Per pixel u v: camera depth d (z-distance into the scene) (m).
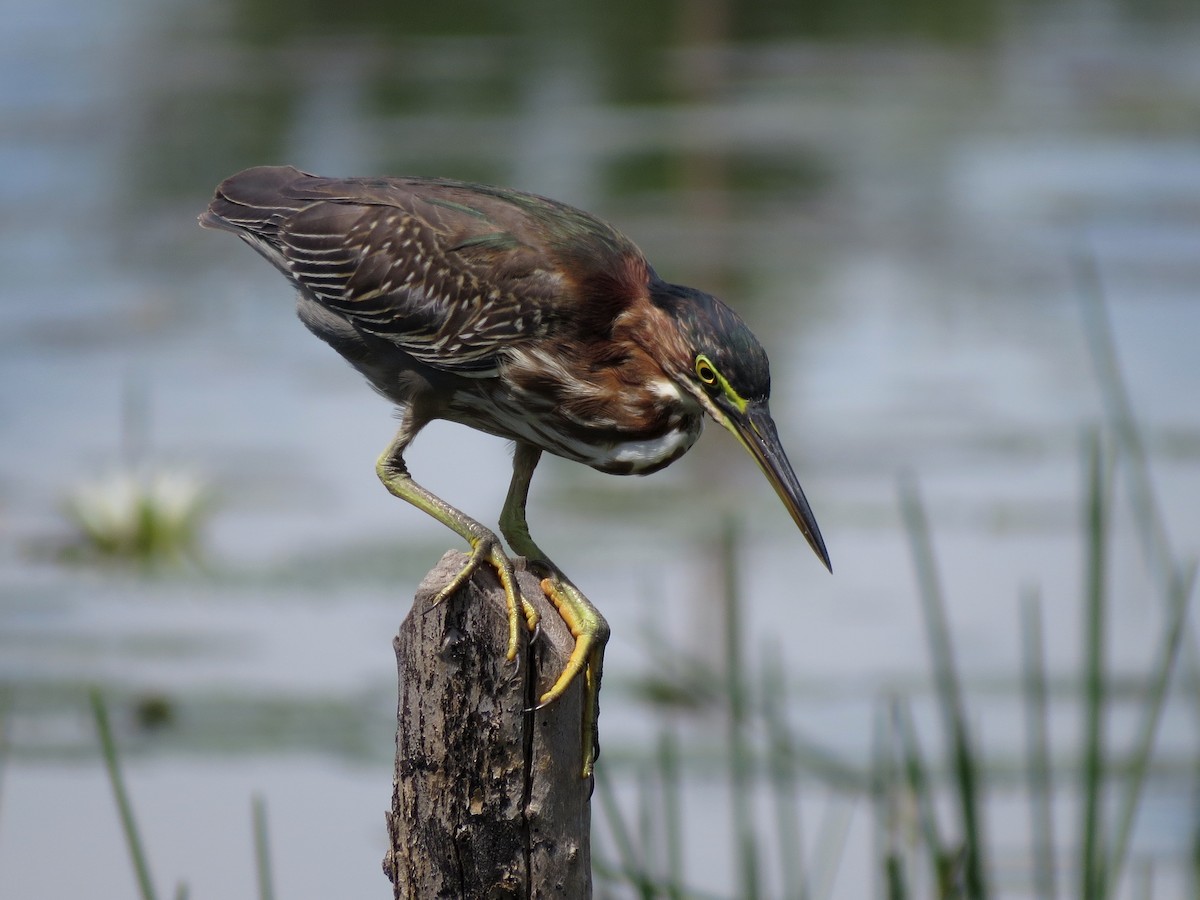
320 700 10.10
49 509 12.18
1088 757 5.57
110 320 15.93
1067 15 33.47
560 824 5.04
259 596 11.23
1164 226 20.14
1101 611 5.51
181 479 12.09
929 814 5.84
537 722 5.01
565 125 23.58
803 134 23.94
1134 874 8.39
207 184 20.52
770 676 7.70
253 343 15.61
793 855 6.56
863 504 12.87
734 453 14.34
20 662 10.30
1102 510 5.50
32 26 30.19
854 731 9.77
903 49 29.81
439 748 5.03
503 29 30.41
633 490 13.34
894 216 20.39
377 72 26.47
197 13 31.53
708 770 9.48
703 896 6.36
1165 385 15.14
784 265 18.19
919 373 15.46
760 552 12.13
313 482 12.91
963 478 13.23
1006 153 23.70
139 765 9.55
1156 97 26.52
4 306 16.17
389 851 5.18
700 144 23.03
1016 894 8.23
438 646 5.02
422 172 20.41
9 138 22.42
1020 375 15.46
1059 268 18.55
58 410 13.74
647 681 10.58
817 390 15.09
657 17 31.86
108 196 20.06
